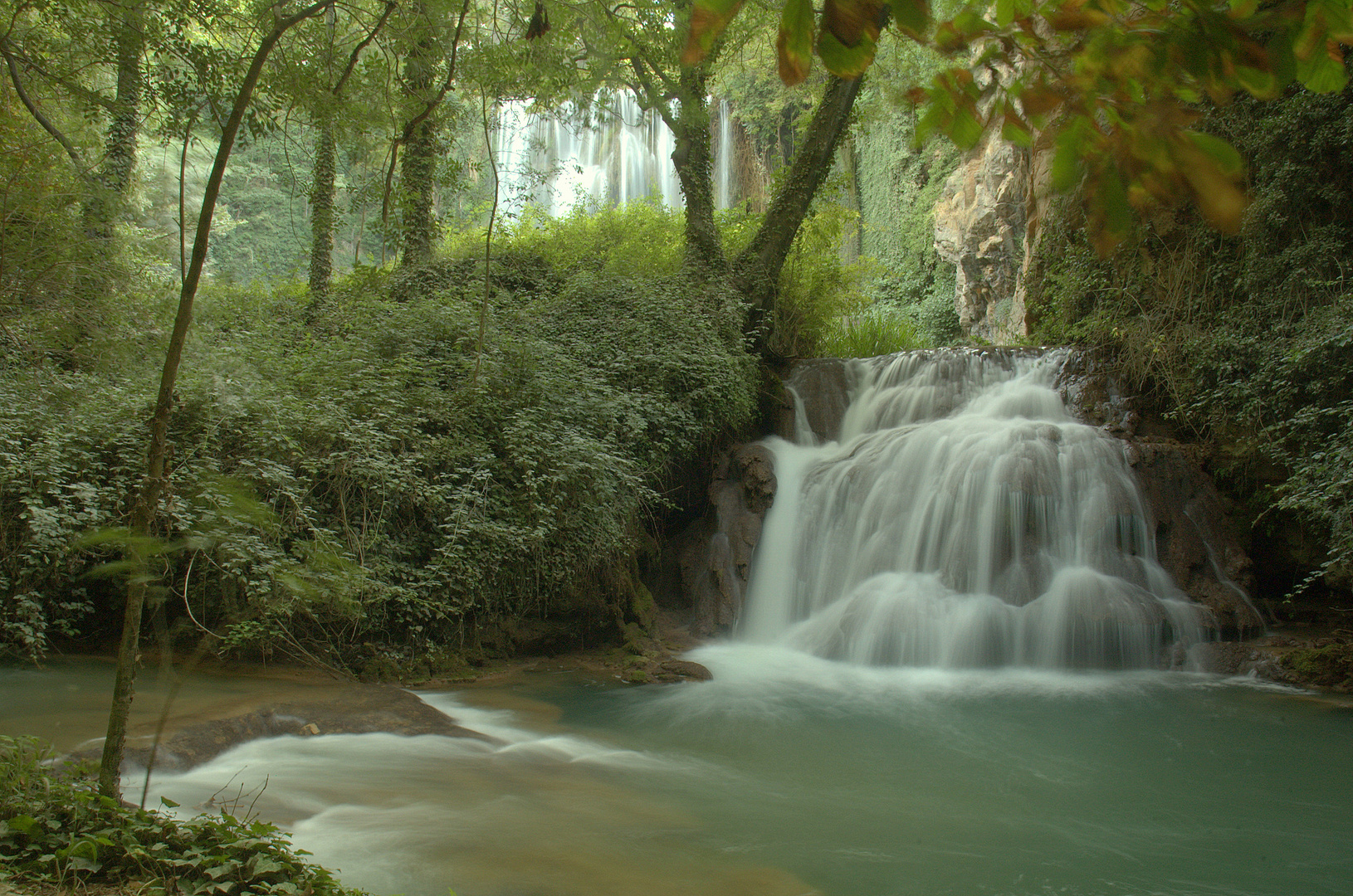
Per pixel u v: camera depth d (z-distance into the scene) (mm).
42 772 4492
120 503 8734
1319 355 11195
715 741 7992
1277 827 6258
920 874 5371
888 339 19453
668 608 12750
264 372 11141
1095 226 1224
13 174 9922
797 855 5570
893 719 8766
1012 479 11734
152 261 11922
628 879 4973
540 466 10734
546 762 7086
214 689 7848
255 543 8570
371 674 9242
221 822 4164
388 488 9742
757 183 33656
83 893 3320
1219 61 1156
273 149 27875
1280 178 13031
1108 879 5391
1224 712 9023
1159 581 11414
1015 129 1278
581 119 15688
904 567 11977
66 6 10414
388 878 4680
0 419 9312
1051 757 7695
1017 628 10859
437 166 16719
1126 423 13641
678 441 12852
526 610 10820
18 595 8430
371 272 13602
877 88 18281
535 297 15195
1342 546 10164
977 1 1241
